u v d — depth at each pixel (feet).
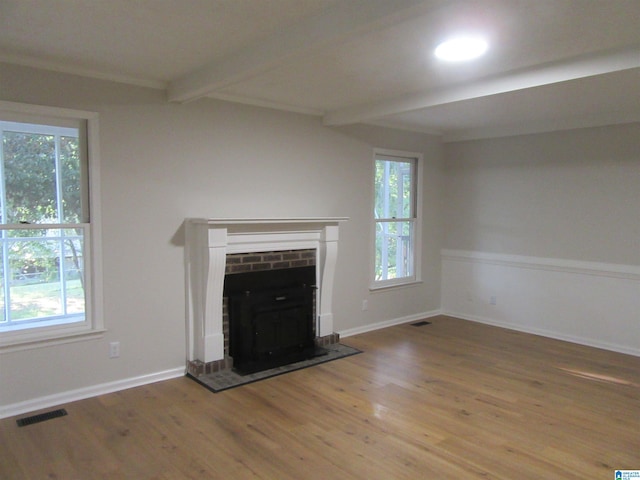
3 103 9.64
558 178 16.20
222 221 11.88
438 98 11.85
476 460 8.51
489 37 8.21
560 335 16.37
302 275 14.52
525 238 17.21
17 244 10.21
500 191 17.84
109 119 11.03
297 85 11.68
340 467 8.24
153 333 12.05
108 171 11.09
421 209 18.84
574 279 15.98
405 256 18.83
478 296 18.75
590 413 10.46
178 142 12.16
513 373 12.96
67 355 10.77
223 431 9.49
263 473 8.04
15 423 9.74
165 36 8.45
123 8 7.25
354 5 6.89
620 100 12.55
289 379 12.32
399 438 9.28
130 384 11.73
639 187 14.42
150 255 11.86
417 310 19.12
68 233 10.81
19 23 7.89
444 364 13.65
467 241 19.02
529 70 10.07
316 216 15.31
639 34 8.07
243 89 12.19
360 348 15.10
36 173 10.34
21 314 10.32
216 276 12.14
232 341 13.07
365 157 16.67
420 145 18.51
